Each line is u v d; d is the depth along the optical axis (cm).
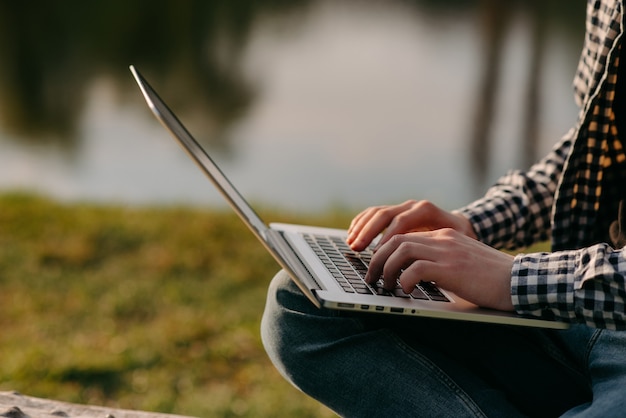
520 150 1148
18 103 1241
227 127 1171
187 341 466
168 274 565
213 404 394
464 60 1708
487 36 1942
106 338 471
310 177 959
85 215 680
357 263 203
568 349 184
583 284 163
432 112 1323
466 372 174
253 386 421
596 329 177
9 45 1641
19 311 505
